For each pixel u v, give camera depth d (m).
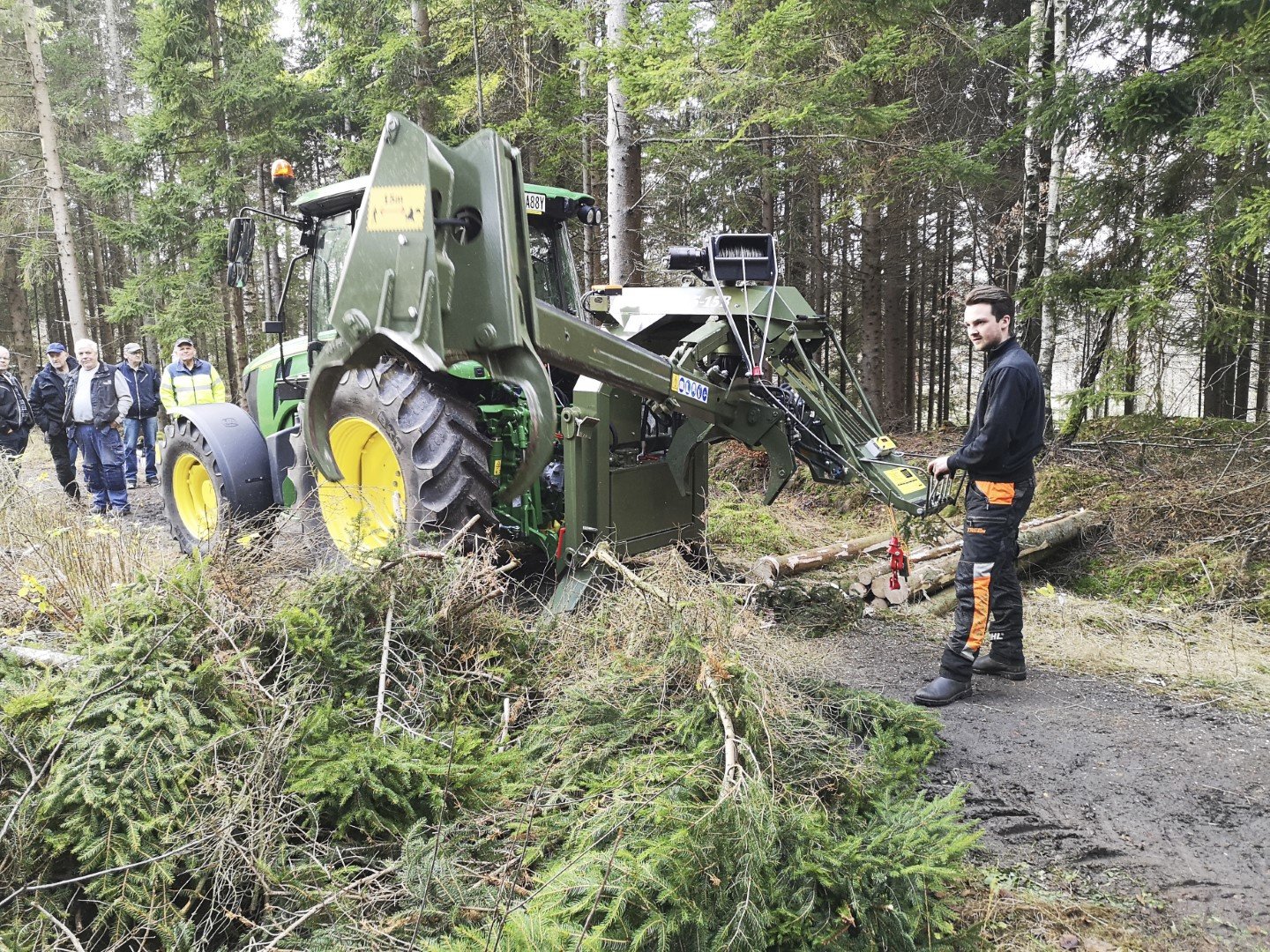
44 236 17.06
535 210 4.40
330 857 1.83
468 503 3.24
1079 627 4.26
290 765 1.97
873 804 2.20
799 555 4.73
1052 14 7.58
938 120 10.09
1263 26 5.33
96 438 7.06
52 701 2.00
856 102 7.27
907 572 4.00
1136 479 6.21
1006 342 3.32
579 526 3.62
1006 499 3.28
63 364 7.43
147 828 1.75
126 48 20.91
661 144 7.94
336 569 2.70
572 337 3.06
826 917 1.76
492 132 2.76
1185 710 3.25
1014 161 9.96
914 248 13.05
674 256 4.06
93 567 3.34
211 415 4.77
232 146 13.38
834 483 4.12
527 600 3.66
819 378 4.09
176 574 2.44
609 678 2.38
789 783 2.09
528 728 2.39
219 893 1.73
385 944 1.56
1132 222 6.77
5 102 16.42
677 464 4.19
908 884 1.86
